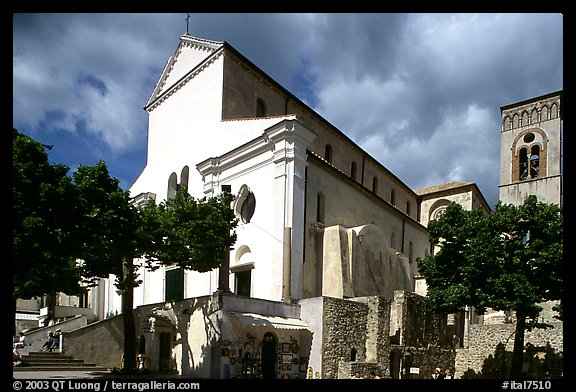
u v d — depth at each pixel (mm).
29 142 18344
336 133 41594
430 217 57562
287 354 25062
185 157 38219
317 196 31344
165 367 26875
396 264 37281
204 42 37781
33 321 43625
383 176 49094
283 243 27828
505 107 58562
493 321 39875
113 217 21359
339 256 29500
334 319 25891
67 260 20344
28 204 17812
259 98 37219
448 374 26375
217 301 23734
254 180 31031
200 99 37375
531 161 55938
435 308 29141
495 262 26812
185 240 23797
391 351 27906
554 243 25766
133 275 26234
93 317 42312
